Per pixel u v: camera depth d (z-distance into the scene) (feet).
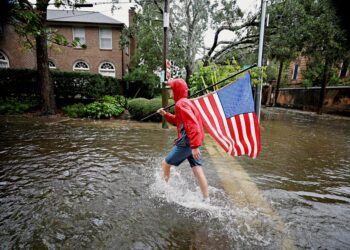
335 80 49.19
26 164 11.30
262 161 12.92
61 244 5.49
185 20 38.75
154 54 40.65
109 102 33.22
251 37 40.06
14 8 12.93
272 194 8.53
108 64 52.01
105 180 9.48
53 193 8.19
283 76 68.18
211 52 45.24
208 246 5.49
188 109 6.97
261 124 28.58
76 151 13.85
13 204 7.34
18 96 34.86
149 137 18.30
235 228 6.25
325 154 14.85
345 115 41.24
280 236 5.93
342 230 6.28
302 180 10.13
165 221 6.52
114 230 6.07
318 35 29.78
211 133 7.89
